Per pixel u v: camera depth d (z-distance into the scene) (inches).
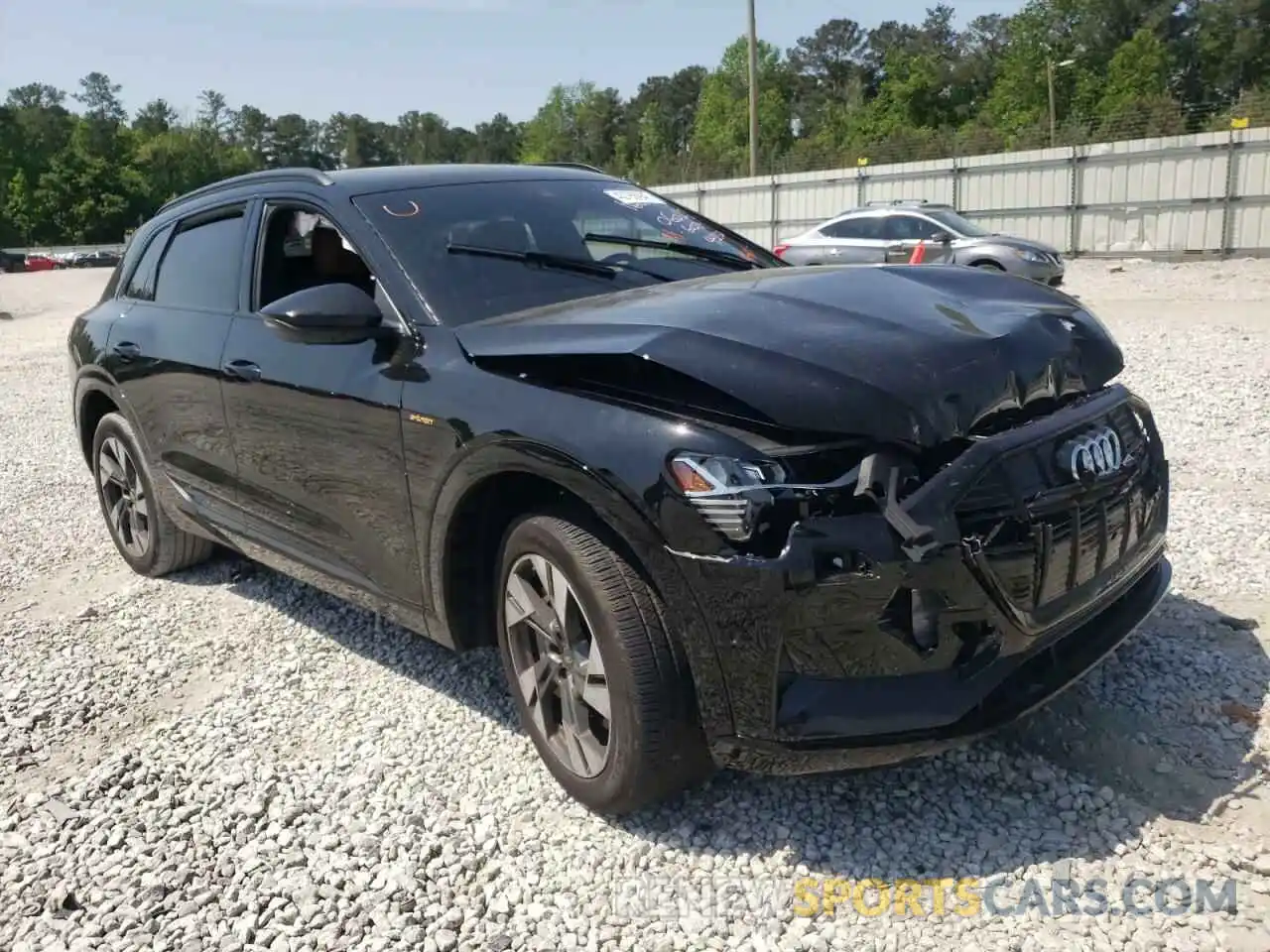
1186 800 118.4
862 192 1106.7
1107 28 3093.0
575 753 124.0
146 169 4143.7
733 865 114.3
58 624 199.9
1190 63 3132.4
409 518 137.5
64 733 158.1
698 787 127.4
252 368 163.3
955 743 105.7
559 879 114.5
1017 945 99.5
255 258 173.0
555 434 115.3
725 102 3149.6
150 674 175.2
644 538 108.5
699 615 106.3
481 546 135.9
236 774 139.9
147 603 207.6
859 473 103.1
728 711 107.7
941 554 101.4
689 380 109.0
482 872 116.4
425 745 144.3
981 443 106.6
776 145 3105.3
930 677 105.1
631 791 116.0
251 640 185.8
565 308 135.0
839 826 119.0
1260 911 100.9
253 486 171.2
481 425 123.2
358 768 139.9
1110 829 114.5
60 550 248.5
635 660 111.3
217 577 219.6
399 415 134.9
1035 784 123.4
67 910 116.4
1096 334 130.4
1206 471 240.2
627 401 113.6
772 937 103.6
